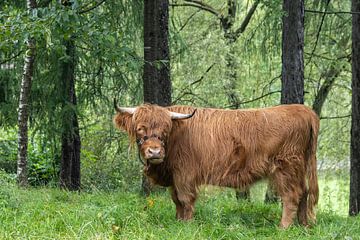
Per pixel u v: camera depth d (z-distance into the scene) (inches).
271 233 335.3
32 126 617.0
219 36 757.3
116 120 358.9
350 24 738.8
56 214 345.7
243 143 350.6
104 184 734.5
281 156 349.7
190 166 356.8
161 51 523.2
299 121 351.3
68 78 588.1
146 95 534.0
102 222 322.0
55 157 712.4
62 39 520.7
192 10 836.6
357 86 525.3
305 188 358.9
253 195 616.1
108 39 445.1
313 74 829.2
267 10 691.4
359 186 526.9
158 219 348.8
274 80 788.0
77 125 625.6
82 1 490.3
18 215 339.9
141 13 629.0
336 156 890.7
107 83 653.9
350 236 324.2
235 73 775.7
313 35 762.2
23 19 436.8
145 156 339.6
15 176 542.9
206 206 390.6
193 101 775.1
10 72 597.3
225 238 315.6
